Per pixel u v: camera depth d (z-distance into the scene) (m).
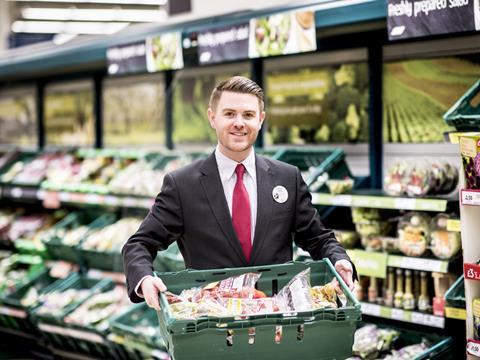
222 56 4.02
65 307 4.86
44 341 5.14
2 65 6.35
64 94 6.69
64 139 6.73
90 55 5.21
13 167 6.21
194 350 2.07
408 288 3.32
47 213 6.32
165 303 2.12
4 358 5.32
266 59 4.61
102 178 5.35
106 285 4.96
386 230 3.55
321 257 2.49
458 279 2.94
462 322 3.15
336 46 4.12
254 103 2.35
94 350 4.70
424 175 3.24
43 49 6.10
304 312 2.11
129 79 5.96
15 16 8.86
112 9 8.50
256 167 2.50
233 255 2.42
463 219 2.69
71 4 8.36
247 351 2.12
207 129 5.24
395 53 3.86
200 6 5.18
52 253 5.44
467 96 3.00
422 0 2.98
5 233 6.08
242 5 4.80
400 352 3.28
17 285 5.31
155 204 2.49
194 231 2.43
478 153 2.61
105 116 6.24
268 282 2.41
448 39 3.62
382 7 3.22
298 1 3.99
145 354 4.18
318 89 4.32
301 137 4.44
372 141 3.98
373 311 3.40
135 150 5.64
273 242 2.46
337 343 2.17
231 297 2.27
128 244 2.40
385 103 3.94
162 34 4.45
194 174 2.47
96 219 5.69
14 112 7.35
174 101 5.48
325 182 3.77
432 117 3.72
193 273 2.35
